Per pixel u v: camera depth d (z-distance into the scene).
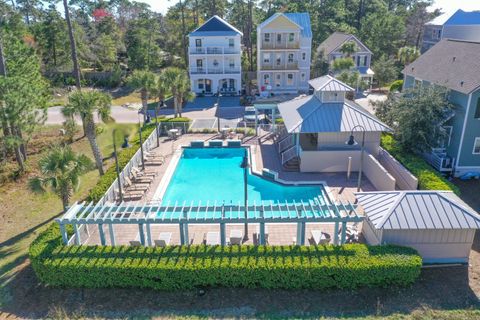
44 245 15.37
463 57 26.36
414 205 15.27
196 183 25.12
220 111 43.22
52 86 51.88
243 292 14.28
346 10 70.00
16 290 14.70
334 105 25.80
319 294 14.16
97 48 61.88
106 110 23.61
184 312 13.35
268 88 51.06
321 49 54.59
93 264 14.28
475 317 12.91
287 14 54.47
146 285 14.42
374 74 50.97
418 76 29.75
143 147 28.00
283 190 23.47
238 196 23.02
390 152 25.34
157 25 71.44
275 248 15.10
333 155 25.16
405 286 14.41
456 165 24.44
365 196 16.80
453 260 15.63
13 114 23.55
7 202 22.33
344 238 16.20
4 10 58.97
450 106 23.89
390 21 61.31
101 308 13.65
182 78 36.47
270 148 30.44
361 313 13.18
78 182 17.55
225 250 15.02
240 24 70.62
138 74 33.22
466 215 14.91
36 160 28.22
